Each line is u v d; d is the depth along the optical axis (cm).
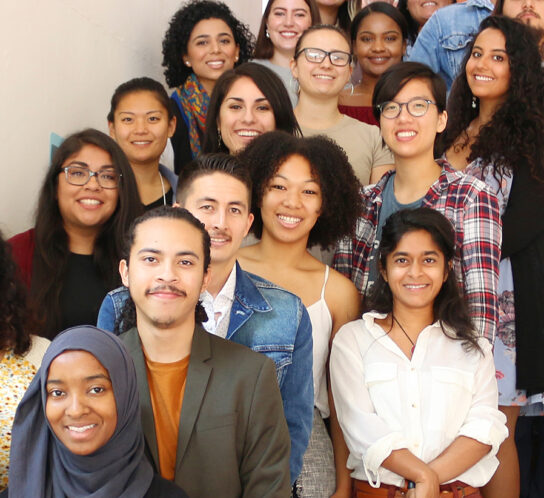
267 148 291
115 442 200
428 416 271
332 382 287
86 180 300
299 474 269
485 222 301
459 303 287
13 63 316
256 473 218
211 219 245
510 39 335
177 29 434
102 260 306
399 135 317
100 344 200
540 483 350
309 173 288
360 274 323
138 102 370
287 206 286
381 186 332
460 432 269
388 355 282
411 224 285
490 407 275
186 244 214
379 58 442
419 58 444
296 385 251
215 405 216
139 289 213
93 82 388
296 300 258
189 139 424
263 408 219
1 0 307
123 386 200
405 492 264
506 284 321
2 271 254
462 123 359
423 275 282
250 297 254
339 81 378
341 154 301
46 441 202
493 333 292
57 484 201
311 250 339
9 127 315
